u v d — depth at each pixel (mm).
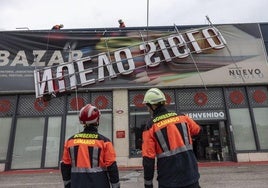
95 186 3061
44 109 14273
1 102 14305
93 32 15086
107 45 14906
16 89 14234
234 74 14531
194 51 14727
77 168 3137
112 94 14438
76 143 3238
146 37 15000
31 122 14141
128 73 14406
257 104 14391
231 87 14617
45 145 13789
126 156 13445
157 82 14406
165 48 14719
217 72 14562
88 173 3100
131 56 14688
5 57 14602
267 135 13969
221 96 14508
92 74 14492
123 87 14312
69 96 14445
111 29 15391
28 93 14406
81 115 3377
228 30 15180
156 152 3086
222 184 8344
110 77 14391
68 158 3270
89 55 14789
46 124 14078
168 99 14438
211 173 10555
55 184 9430
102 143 3230
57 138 13914
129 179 9891
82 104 14312
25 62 14586
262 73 14539
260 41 15031
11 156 13617
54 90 14172
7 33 14914
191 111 14273
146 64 14547
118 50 14766
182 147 3049
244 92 14570
